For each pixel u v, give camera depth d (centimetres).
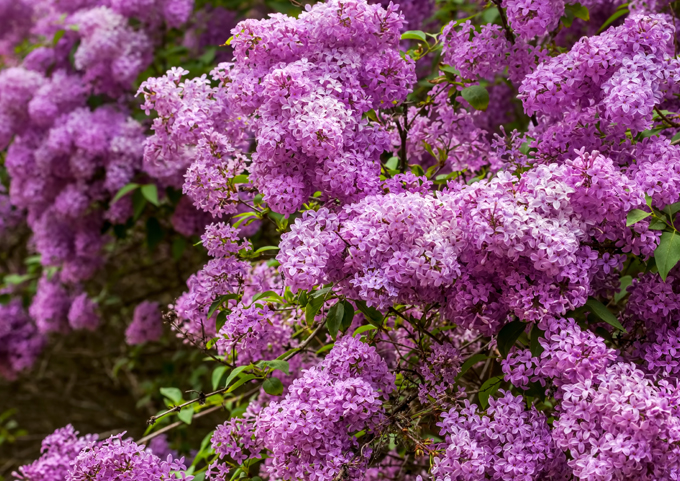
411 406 182
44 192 267
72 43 269
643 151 171
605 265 167
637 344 173
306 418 165
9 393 417
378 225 164
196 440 315
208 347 183
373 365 170
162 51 263
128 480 174
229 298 181
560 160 175
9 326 330
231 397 219
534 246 161
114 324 371
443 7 236
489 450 165
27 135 265
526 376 165
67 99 257
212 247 180
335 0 173
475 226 162
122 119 253
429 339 184
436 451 166
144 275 345
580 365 161
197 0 272
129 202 258
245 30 174
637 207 167
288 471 168
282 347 193
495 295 169
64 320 314
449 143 193
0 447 423
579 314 168
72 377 400
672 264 165
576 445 159
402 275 164
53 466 188
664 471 156
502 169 182
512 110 226
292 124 167
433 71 215
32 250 347
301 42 175
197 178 179
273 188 169
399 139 196
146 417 378
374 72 175
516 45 185
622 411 157
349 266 166
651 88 167
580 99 174
